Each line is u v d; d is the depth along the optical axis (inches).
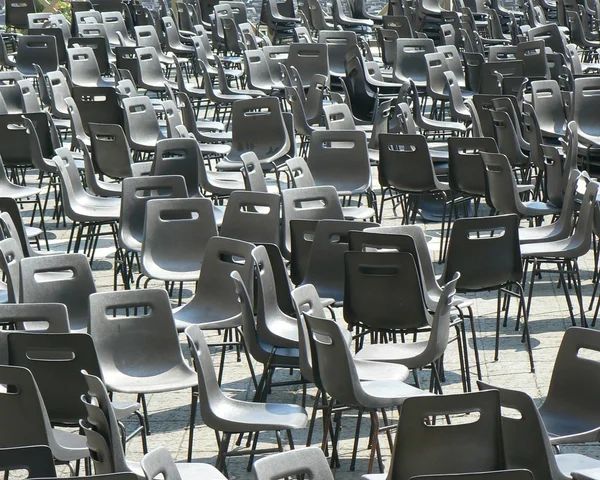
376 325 285.6
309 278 329.1
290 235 343.9
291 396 317.1
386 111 520.1
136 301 273.6
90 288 302.7
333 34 735.1
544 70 670.5
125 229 375.2
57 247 478.3
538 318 379.2
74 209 414.9
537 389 317.4
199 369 233.3
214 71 737.6
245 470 272.4
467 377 306.8
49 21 828.6
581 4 996.6
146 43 795.4
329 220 326.0
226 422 233.3
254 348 274.8
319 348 238.8
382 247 294.0
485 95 513.3
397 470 191.2
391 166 438.9
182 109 546.6
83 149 445.7
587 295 402.0
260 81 687.7
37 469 184.5
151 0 1065.5
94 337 269.6
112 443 204.5
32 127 476.1
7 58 769.6
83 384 237.6
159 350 274.4
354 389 230.2
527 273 430.0
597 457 277.1
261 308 275.6
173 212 376.8
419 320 281.3
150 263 345.7
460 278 316.5
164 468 181.9
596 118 514.6
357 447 281.6
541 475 195.3
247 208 400.8
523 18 1016.2
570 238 359.9
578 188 431.5
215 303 307.9
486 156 404.2
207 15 969.5
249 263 289.6
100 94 548.7
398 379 254.8
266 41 803.4
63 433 242.5
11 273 304.7
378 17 976.9
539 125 486.9
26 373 216.7
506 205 406.0
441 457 190.5
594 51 916.0
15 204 355.6
